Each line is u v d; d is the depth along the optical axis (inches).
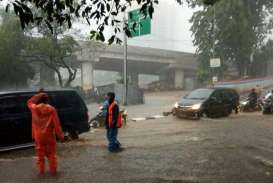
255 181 363.6
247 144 558.3
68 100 612.4
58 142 590.2
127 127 808.9
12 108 537.0
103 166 426.6
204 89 999.0
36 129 394.0
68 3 287.6
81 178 377.1
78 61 2313.0
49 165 400.5
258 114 1074.1
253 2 2315.5
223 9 2164.1
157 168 414.9
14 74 1455.5
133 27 334.3
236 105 1039.0
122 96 1562.5
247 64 2377.0
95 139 636.7
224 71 2288.4
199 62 2383.1
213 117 962.7
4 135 525.0
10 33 1419.8
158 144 567.5
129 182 360.8
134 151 514.3
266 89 2052.2
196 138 617.6
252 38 2208.4
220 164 433.1
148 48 2942.9
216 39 2239.2
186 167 418.6
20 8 247.0
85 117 626.2
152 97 2086.6
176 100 1801.2
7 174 398.9
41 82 1924.2
